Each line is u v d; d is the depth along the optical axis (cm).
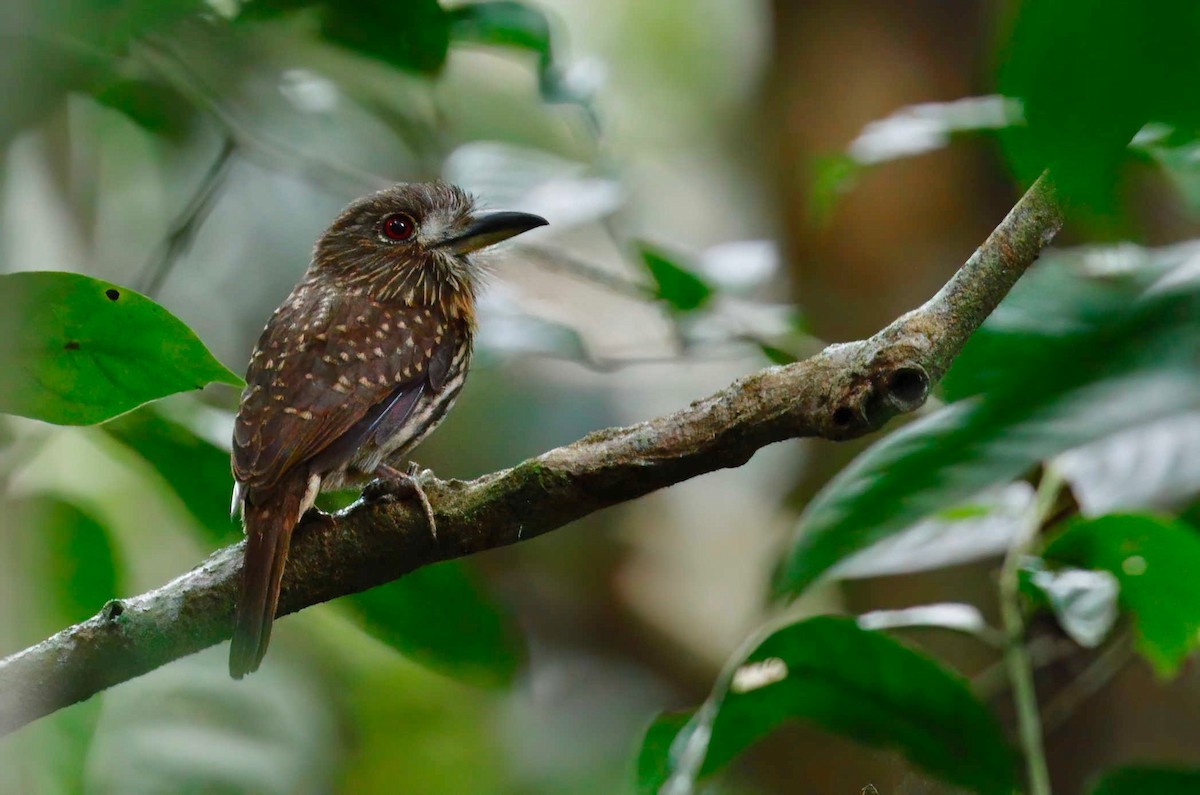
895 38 1236
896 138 757
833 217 1205
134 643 503
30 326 421
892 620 590
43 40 565
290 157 945
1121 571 600
